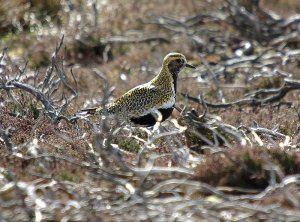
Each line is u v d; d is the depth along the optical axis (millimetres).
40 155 21031
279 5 49469
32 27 44375
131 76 35531
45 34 43000
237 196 20000
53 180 20031
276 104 30453
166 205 18750
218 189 20172
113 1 48750
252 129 24969
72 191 19531
